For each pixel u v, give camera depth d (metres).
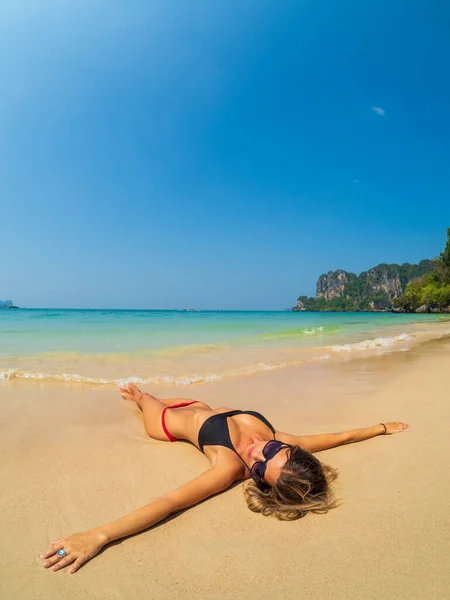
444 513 2.45
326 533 2.28
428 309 77.56
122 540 2.23
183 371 7.21
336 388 5.89
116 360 8.30
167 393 5.56
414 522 2.36
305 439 3.44
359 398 5.30
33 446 3.53
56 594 1.80
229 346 11.09
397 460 3.28
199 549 2.15
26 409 4.63
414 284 85.88
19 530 2.30
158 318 32.72
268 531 2.32
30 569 1.97
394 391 5.69
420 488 2.78
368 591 1.79
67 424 4.14
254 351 10.09
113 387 5.85
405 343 12.74
